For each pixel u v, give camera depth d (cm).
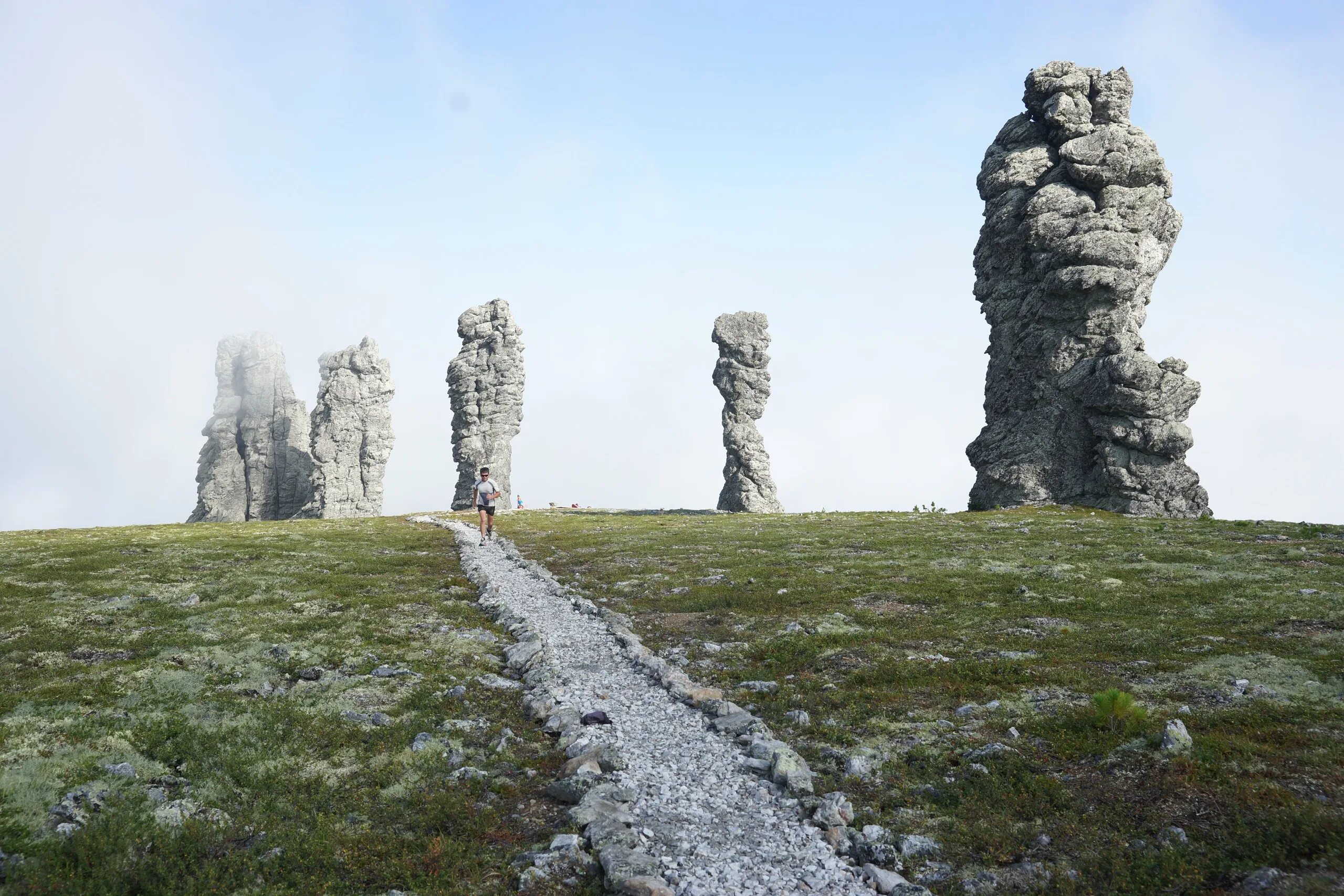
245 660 2067
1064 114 7569
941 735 1620
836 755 1566
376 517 8075
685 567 3872
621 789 1386
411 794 1409
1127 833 1191
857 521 5912
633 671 2180
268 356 15050
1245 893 1008
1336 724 1495
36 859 1120
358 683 1967
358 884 1141
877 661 2139
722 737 1689
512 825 1322
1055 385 7219
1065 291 7094
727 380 11225
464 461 12294
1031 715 1666
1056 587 2964
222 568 3403
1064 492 7050
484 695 1950
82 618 2400
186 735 1574
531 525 6650
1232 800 1223
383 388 14238
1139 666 1947
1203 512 6469
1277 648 2003
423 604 2906
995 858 1178
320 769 1495
